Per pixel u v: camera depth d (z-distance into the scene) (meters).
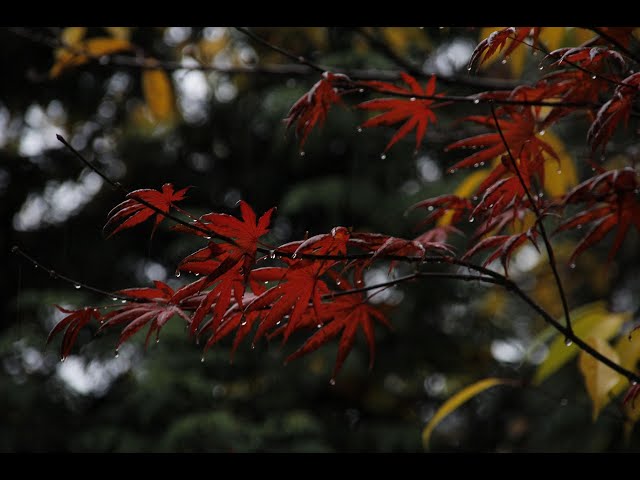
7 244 6.58
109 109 6.64
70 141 6.64
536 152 1.47
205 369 6.24
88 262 6.65
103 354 6.36
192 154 6.88
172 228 1.24
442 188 5.97
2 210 6.64
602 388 1.71
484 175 1.95
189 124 6.61
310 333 6.34
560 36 1.82
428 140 2.65
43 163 6.65
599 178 1.27
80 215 6.68
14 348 6.16
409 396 6.76
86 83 6.42
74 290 6.57
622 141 3.33
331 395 6.61
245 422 6.04
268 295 1.29
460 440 6.57
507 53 1.45
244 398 6.27
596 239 1.36
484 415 6.62
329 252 1.31
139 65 2.56
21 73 6.32
